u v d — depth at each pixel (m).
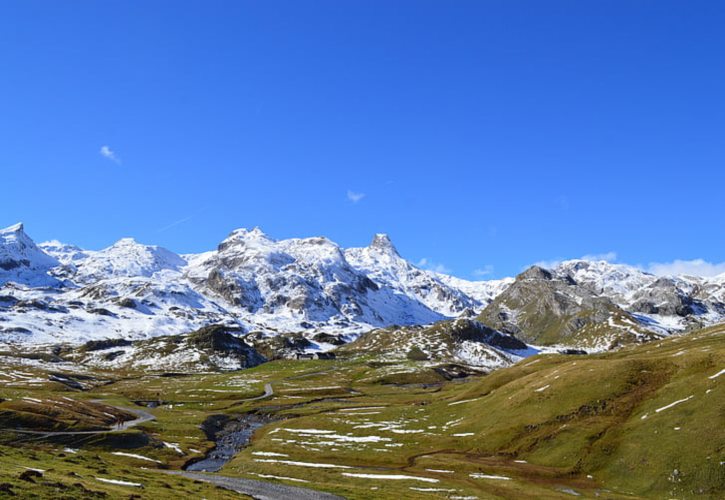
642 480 92.50
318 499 82.38
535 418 123.19
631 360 134.25
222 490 78.38
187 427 163.50
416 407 180.50
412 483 96.19
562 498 87.00
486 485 94.69
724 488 84.44
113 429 140.38
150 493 62.72
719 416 98.06
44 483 55.59
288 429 161.12
